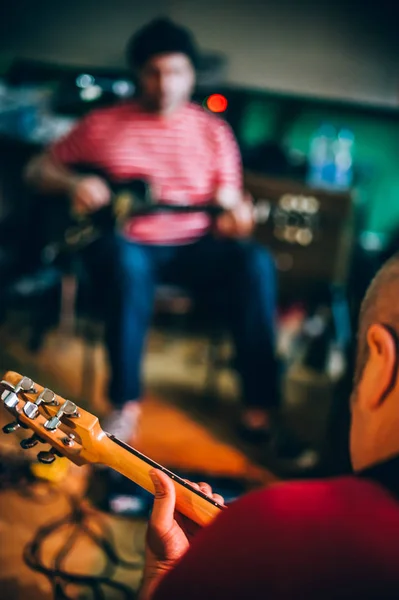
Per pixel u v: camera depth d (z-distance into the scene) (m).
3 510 1.81
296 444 2.43
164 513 0.80
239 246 2.50
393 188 4.25
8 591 1.50
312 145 4.17
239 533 0.50
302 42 3.99
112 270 2.34
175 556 0.80
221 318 2.60
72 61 3.86
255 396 2.45
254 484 2.11
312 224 2.94
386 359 0.54
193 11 3.89
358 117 4.19
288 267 3.01
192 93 3.96
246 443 2.44
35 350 3.19
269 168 3.47
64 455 0.87
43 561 1.62
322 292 3.13
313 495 0.51
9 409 0.84
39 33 3.83
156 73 2.46
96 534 1.76
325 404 2.94
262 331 2.43
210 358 2.90
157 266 2.50
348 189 2.94
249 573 0.48
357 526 0.48
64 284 3.09
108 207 2.46
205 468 2.19
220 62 3.95
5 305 3.23
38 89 3.80
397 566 0.47
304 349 3.42
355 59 4.04
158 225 2.50
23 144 3.62
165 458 2.23
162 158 2.55
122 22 3.87
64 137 2.59
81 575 1.58
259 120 4.14
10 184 3.63
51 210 3.29
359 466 0.58
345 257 2.98
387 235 4.20
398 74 4.06
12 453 1.94
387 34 4.00
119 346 2.31
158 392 2.88
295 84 4.04
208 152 2.60
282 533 0.49
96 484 1.94
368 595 0.46
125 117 2.55
